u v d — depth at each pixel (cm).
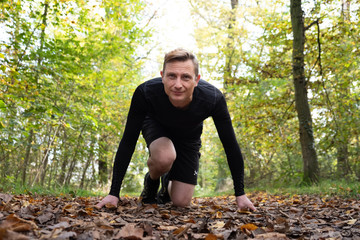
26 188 508
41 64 586
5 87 553
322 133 974
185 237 176
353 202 385
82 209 251
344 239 184
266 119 1006
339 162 938
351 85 918
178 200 335
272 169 1253
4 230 120
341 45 929
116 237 159
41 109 564
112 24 804
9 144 586
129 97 1146
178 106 261
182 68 235
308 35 934
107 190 1127
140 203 303
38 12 596
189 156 333
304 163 848
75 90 754
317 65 933
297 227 214
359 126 874
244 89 1120
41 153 964
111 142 1211
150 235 174
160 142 306
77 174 1261
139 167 1443
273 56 980
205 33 1391
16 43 545
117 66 959
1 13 546
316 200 466
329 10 886
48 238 139
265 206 384
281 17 1102
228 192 1097
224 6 1400
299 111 867
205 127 1734
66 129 909
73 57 629
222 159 1398
